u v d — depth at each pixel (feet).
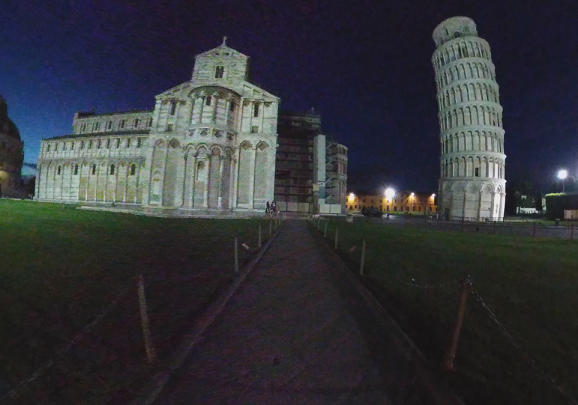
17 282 28.45
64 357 17.75
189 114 143.64
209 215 126.00
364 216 212.64
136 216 109.29
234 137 143.02
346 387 16.52
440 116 245.24
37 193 244.01
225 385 16.60
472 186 218.79
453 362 18.02
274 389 16.35
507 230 123.44
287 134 209.05
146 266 38.91
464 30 241.14
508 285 34.30
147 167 142.72
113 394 14.99
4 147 278.26
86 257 40.37
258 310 27.14
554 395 15.57
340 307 27.99
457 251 57.67
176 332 21.80
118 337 20.67
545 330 22.91
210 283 33.37
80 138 232.12
